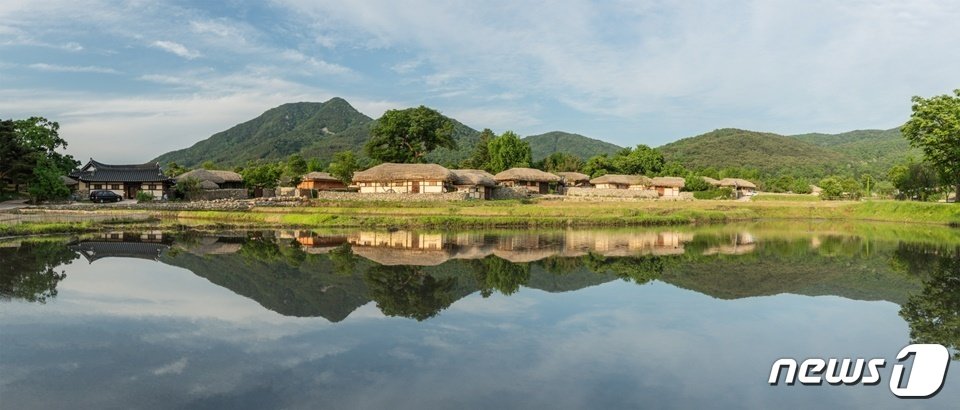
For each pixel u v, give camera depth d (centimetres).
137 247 3350
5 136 6462
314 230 4581
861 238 4241
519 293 1909
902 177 8981
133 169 7950
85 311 1639
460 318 1545
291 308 1666
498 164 11162
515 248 3353
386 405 941
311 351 1239
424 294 1883
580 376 1091
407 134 10300
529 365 1150
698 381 1073
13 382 1047
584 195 9788
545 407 936
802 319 1560
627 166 12700
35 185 6556
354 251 3136
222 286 2052
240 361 1173
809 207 7256
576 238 4044
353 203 6378
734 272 2436
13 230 3984
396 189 7619
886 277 2331
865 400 1000
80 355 1218
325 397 976
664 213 6269
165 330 1419
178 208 6131
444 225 4941
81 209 5944
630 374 1105
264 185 9750
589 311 1636
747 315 1602
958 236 4456
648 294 1906
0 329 1431
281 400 962
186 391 1005
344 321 1515
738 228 5228
